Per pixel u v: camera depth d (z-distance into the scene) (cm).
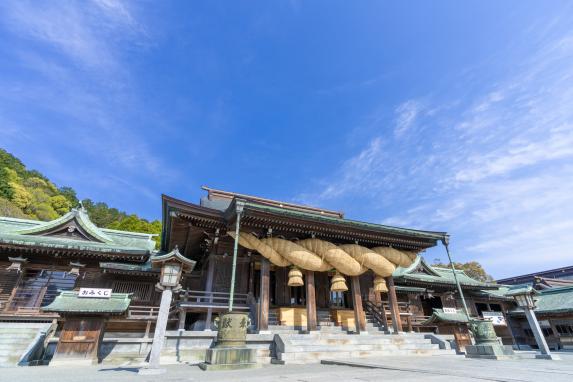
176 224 1376
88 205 7956
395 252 1598
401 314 1977
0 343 1209
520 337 2656
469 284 2450
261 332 1213
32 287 1628
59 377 609
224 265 1523
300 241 1441
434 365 721
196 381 509
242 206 1169
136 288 1689
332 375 572
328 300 1709
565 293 2602
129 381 521
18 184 5553
